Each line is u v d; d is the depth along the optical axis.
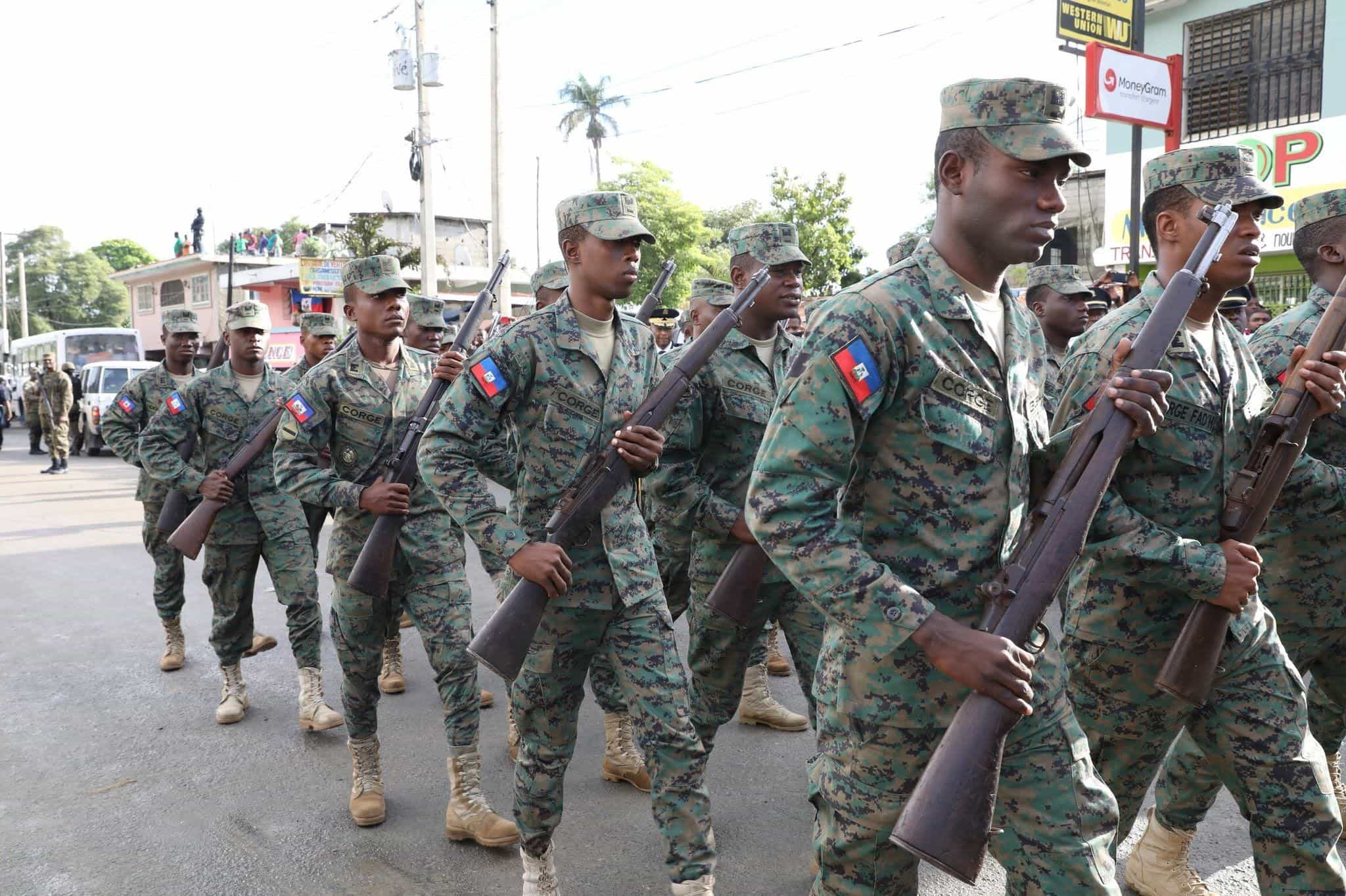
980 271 2.03
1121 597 2.60
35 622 7.17
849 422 1.94
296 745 4.82
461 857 3.69
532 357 3.08
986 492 2.01
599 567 3.04
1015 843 2.00
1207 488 2.57
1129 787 2.79
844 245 25.97
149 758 4.68
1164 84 11.13
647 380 3.29
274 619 7.18
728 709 4.02
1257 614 2.52
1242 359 2.74
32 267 79.25
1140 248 12.23
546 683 3.05
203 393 5.39
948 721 2.00
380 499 3.75
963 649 1.81
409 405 4.13
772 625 5.55
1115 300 7.98
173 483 5.21
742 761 4.45
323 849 3.76
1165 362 2.52
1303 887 2.45
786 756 4.49
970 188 1.95
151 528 5.96
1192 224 2.59
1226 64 12.59
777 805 4.00
